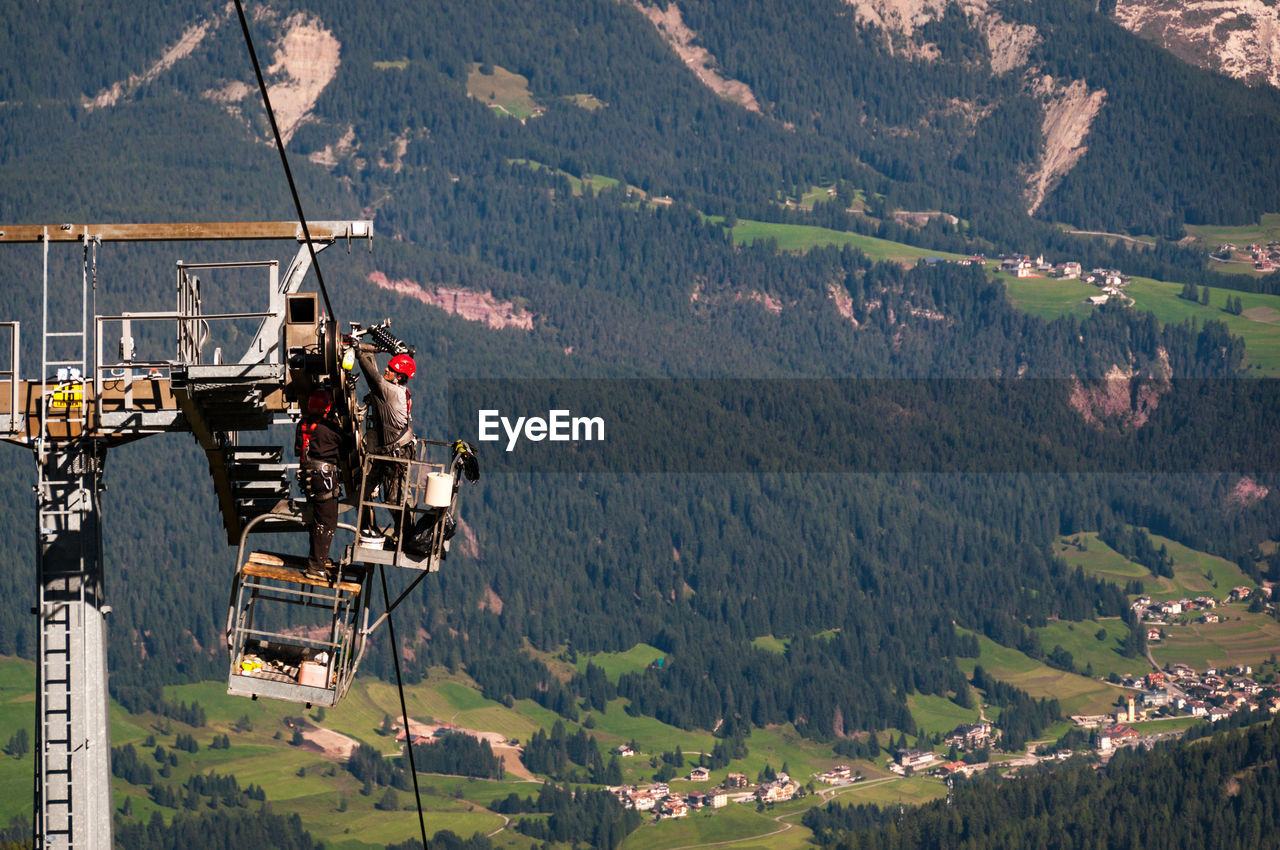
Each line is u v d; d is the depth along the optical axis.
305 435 59.31
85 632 68.50
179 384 62.31
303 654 60.72
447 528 60.34
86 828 68.19
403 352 59.50
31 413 68.00
